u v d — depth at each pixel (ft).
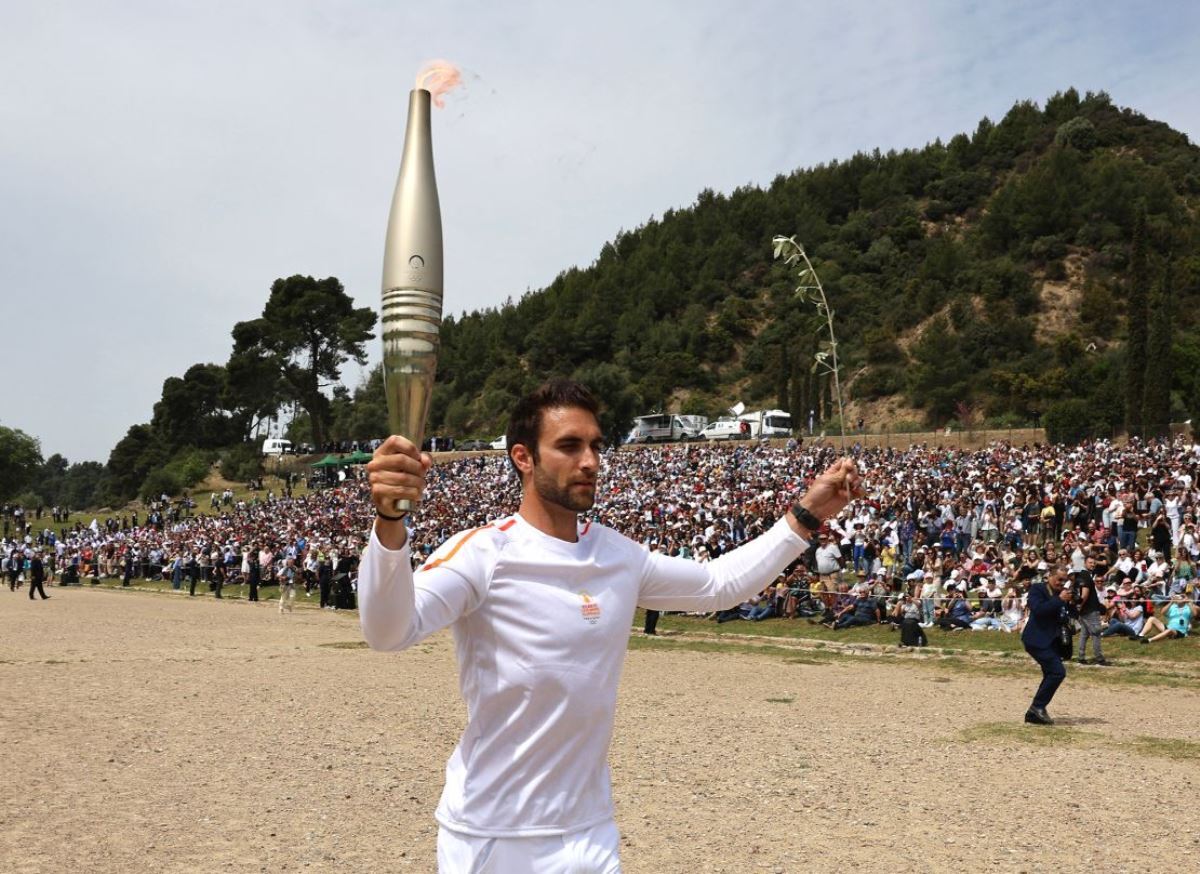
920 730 40.73
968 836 25.12
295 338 362.94
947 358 377.50
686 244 573.74
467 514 154.92
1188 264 401.90
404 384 7.22
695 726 41.22
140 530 225.56
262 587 140.67
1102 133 538.06
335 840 24.72
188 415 406.82
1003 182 535.19
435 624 8.04
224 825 26.03
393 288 7.25
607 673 8.71
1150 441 159.84
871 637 77.25
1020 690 54.03
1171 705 49.03
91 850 23.89
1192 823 26.40
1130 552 77.82
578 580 8.73
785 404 365.81
